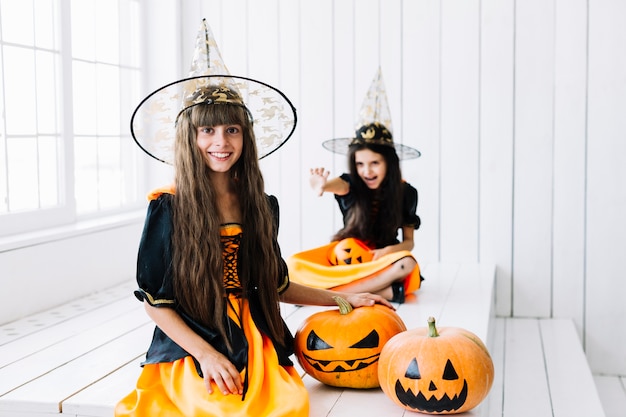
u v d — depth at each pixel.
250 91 2.26
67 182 3.69
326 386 2.29
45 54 3.53
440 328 2.17
